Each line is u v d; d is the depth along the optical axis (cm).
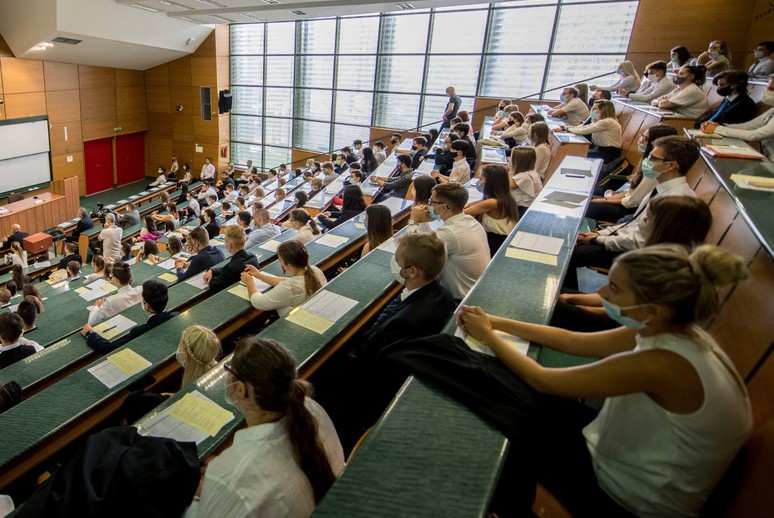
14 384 247
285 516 118
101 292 586
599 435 122
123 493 124
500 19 1053
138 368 253
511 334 140
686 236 174
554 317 192
